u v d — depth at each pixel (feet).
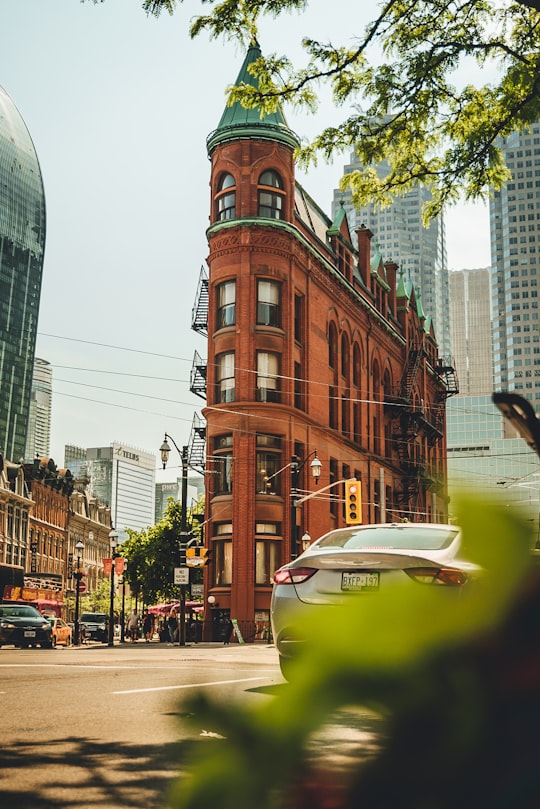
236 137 151.84
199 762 2.72
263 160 151.53
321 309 164.76
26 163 586.04
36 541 288.92
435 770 2.44
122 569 149.07
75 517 345.72
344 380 176.65
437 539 20.43
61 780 10.62
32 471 285.84
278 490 145.79
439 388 249.14
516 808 2.35
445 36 43.32
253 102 45.14
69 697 22.43
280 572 19.01
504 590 2.47
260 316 148.77
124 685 26.37
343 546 21.21
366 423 184.96
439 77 44.42
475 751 2.43
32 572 280.31
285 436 146.51
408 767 2.48
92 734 15.33
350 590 2.85
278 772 2.62
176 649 86.89
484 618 2.46
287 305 150.51
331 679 2.64
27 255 575.79
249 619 139.13
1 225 553.23
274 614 18.65
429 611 2.55
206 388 151.02
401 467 203.21
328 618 2.69
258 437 145.18
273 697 2.86
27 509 271.49
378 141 46.32
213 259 151.94
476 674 2.43
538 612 2.42
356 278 186.09
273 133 152.15
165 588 218.59
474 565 2.54
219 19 38.73
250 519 141.90
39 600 200.34
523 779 2.35
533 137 622.54
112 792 9.67
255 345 146.82
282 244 150.41
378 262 206.49
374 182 49.06
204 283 158.51
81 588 161.48
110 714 18.54
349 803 2.50
